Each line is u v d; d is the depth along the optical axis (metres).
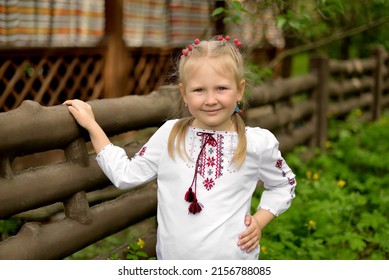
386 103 9.88
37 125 2.46
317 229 3.99
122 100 3.11
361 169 5.98
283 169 2.45
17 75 4.71
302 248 3.70
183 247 2.27
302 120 6.72
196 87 2.21
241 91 2.34
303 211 4.24
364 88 8.83
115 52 5.64
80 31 5.43
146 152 2.40
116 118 2.98
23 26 4.91
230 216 2.27
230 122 2.34
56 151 5.11
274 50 8.33
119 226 3.06
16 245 2.48
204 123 2.26
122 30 5.70
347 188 4.87
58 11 5.20
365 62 8.80
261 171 2.40
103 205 3.00
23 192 2.46
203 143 2.30
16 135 2.37
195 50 2.25
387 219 4.28
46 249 2.58
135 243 3.12
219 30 6.23
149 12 6.32
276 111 5.73
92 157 2.88
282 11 4.55
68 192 2.70
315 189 4.71
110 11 5.55
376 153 6.49
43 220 3.72
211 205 2.25
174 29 6.62
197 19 6.89
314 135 6.75
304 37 6.07
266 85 5.46
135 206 3.20
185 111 3.45
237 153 2.28
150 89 6.47
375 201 4.55
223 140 2.30
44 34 5.10
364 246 3.68
